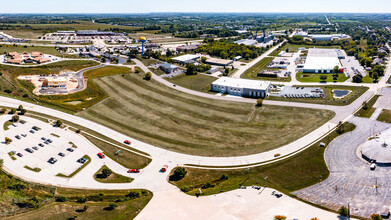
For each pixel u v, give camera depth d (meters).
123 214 76.38
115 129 126.62
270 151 108.38
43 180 90.69
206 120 136.38
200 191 86.62
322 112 140.12
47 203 79.88
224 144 114.69
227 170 98.19
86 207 77.75
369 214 74.56
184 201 82.19
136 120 136.38
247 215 75.56
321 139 114.94
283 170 97.00
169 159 104.81
